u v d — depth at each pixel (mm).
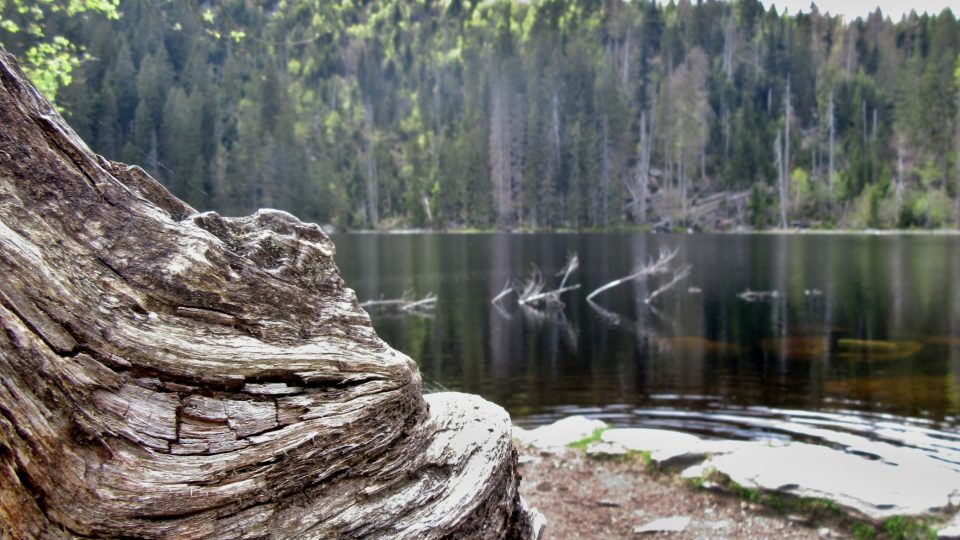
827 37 130625
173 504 2068
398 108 129625
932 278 30312
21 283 1941
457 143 97688
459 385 13148
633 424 9938
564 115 100062
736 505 6383
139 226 2279
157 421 2119
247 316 2428
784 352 15758
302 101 115938
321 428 2439
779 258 41719
